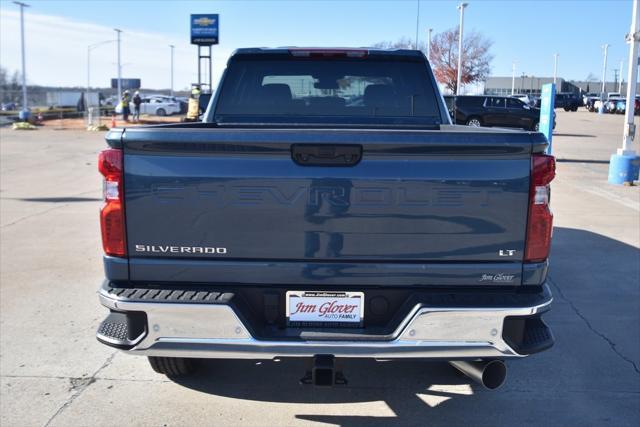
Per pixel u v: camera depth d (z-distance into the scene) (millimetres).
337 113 4809
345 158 2891
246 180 2898
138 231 2957
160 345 2932
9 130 31641
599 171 15867
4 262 6793
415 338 2893
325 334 2945
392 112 4816
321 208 2912
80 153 19688
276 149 2879
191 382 4062
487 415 3680
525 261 2971
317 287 2998
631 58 13070
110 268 2998
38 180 13438
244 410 3715
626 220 9328
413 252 2939
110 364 4309
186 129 2912
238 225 2936
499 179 2902
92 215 9477
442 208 2908
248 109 4762
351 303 3006
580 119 47000
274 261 2965
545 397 3900
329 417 3646
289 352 2896
